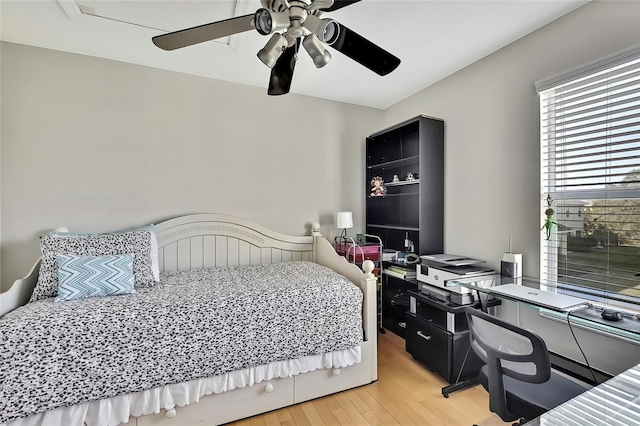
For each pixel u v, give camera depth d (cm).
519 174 206
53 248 187
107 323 141
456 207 256
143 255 205
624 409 102
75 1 171
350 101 328
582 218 176
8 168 210
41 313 141
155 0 170
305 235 312
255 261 283
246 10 177
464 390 196
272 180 296
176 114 258
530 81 199
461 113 250
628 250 156
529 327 198
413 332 233
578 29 174
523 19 185
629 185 156
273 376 173
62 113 223
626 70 156
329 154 324
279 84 167
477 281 195
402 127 284
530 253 200
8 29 196
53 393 128
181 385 151
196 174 266
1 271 210
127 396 142
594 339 166
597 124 169
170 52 227
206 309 160
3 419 121
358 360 195
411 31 197
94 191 232
